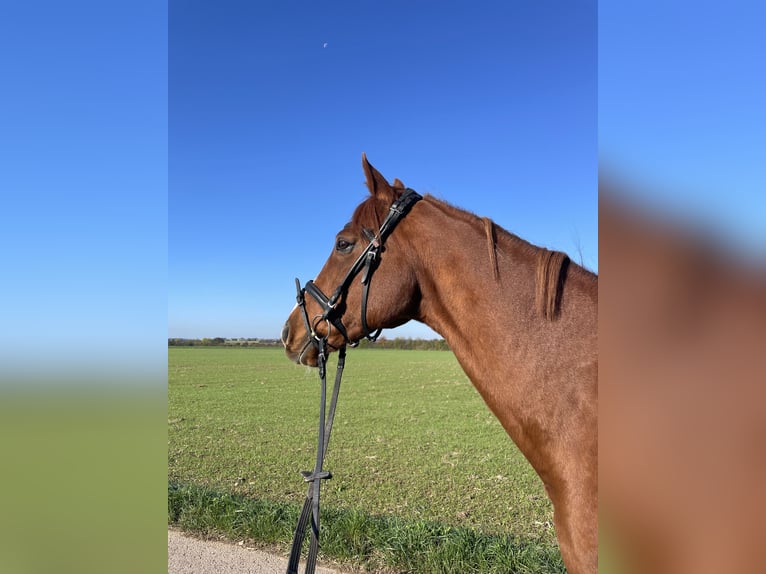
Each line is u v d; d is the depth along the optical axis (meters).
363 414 11.98
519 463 7.19
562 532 1.65
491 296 1.85
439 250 2.02
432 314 2.08
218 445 8.47
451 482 6.15
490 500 5.41
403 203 2.13
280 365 27.09
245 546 4.16
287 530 4.25
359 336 2.20
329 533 4.12
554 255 1.80
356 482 6.17
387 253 2.12
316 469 2.19
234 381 19.36
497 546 3.74
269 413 12.07
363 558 3.83
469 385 18.67
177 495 5.01
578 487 1.58
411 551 3.81
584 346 1.67
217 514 4.63
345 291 2.17
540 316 1.76
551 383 1.69
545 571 3.44
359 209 2.21
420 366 28.72
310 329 2.26
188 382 18.94
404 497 5.53
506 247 1.91
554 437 1.66
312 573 2.08
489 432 9.73
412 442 8.74
